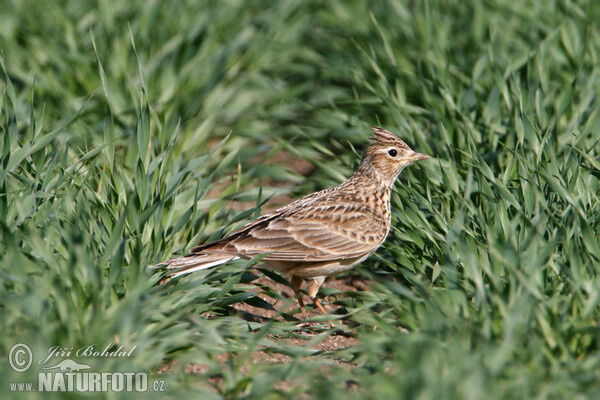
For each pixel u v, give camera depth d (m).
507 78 14.73
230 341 9.71
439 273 10.55
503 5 18.70
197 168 13.32
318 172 15.40
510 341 8.02
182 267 10.14
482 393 7.37
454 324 8.83
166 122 15.33
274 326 10.28
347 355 9.53
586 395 7.67
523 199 11.35
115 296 9.36
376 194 11.74
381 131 11.93
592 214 10.77
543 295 9.01
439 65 16.05
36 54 16.47
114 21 18.28
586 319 8.56
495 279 9.12
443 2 19.53
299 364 8.59
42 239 9.99
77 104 15.20
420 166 13.00
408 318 9.47
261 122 17.75
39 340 8.05
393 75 16.41
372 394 7.90
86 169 12.45
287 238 10.96
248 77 18.72
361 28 19.39
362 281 12.70
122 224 9.55
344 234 11.20
